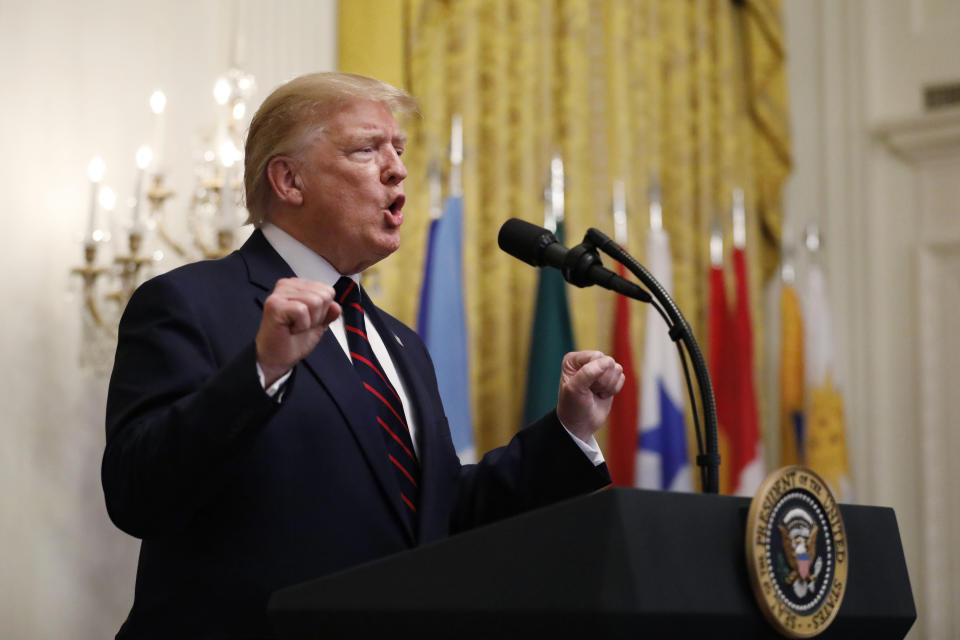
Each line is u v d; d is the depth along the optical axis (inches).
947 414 320.5
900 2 341.1
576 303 287.9
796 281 337.7
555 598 63.0
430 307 251.0
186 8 229.3
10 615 189.9
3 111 202.2
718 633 67.5
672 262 315.6
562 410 106.3
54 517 195.9
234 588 89.5
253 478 92.7
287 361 81.7
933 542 315.9
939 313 325.1
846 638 77.6
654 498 66.2
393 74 253.6
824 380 318.0
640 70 315.3
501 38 286.7
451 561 67.3
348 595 69.7
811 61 350.0
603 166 302.7
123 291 196.5
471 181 275.4
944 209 326.3
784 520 72.2
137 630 92.0
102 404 203.2
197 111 227.0
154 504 84.4
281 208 112.3
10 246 199.2
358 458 97.7
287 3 248.1
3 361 195.6
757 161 339.3
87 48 213.8
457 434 246.1
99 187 208.7
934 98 333.1
